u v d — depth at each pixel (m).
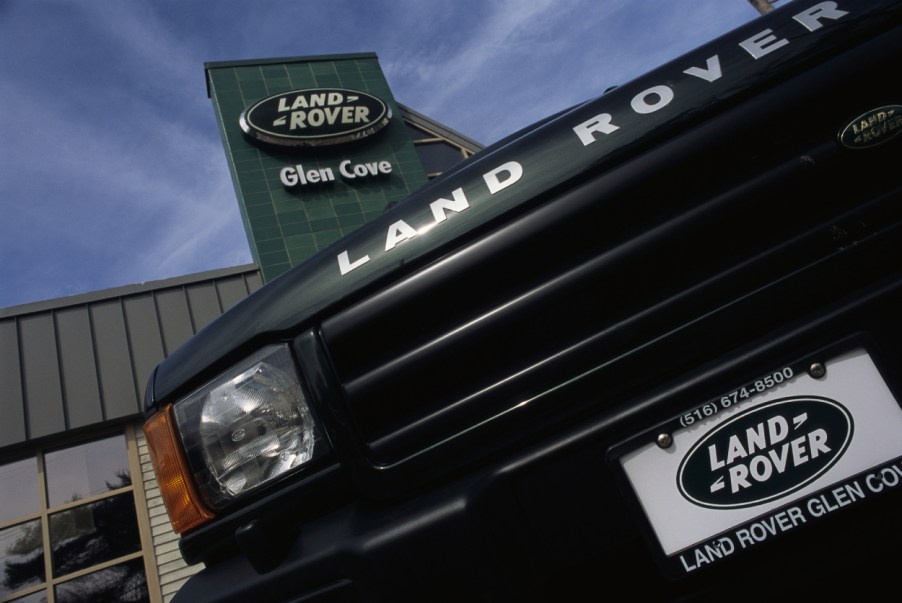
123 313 6.64
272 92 11.01
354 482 0.95
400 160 10.77
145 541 6.05
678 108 0.93
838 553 0.79
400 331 0.97
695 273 0.89
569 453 0.88
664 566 0.83
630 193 0.92
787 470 0.82
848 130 0.88
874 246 0.85
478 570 0.84
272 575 0.93
